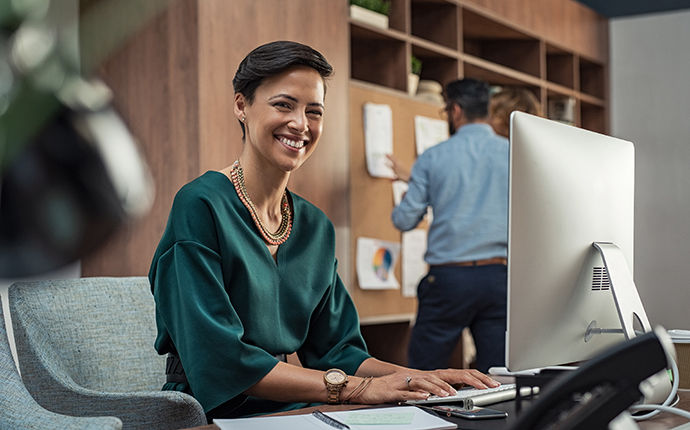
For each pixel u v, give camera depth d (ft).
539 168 3.61
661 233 18.89
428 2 13.48
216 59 9.05
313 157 10.59
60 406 5.04
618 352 1.65
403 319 12.03
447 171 9.48
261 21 9.78
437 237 9.53
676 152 18.83
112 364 5.73
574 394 1.65
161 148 9.01
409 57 12.39
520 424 1.66
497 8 14.62
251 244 4.76
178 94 8.91
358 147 11.36
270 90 4.77
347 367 4.87
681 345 4.53
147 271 8.75
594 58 18.54
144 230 8.78
